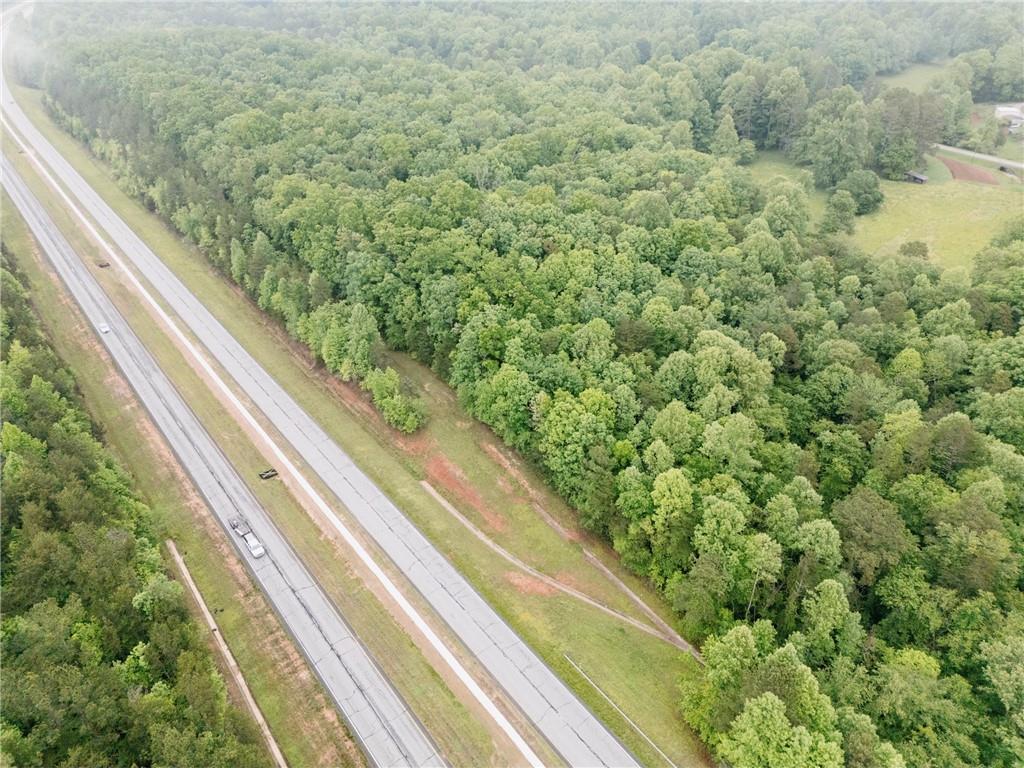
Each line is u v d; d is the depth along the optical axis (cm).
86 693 5003
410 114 14450
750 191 12469
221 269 12225
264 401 9600
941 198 14375
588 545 7775
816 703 5281
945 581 6456
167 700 5362
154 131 14512
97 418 9169
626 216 10862
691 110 16188
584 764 5800
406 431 9006
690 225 10356
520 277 9462
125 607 5919
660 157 12762
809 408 8456
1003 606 6341
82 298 11588
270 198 11556
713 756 5766
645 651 6725
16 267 11769
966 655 6050
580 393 8031
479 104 14925
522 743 5947
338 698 6247
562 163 12688
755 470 7494
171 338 10719
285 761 5784
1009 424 7731
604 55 19700
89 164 15975
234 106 13962
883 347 9125
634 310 9056
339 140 12912
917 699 5541
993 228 13050
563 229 10325
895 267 10306
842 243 11544
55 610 5494
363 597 7138
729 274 9812
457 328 9162
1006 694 5456
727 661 5712
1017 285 9738
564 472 7650
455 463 8738
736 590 6525
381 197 11062
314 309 9981
